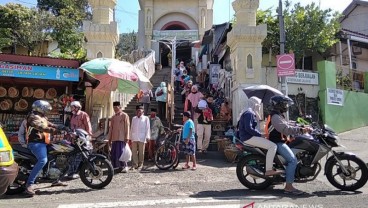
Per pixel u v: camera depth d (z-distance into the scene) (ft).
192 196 22.38
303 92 55.72
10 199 22.00
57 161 24.39
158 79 72.38
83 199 21.84
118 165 31.58
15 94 39.70
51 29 83.82
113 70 33.01
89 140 25.67
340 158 23.58
